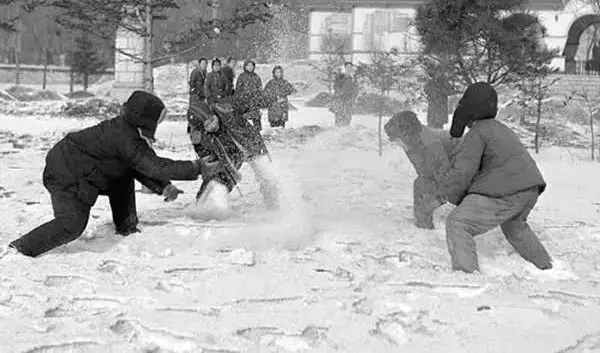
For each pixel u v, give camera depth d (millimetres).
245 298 4504
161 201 8500
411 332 4016
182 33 16062
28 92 37719
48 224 5539
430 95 18016
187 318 4117
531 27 17766
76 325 3920
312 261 5695
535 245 5656
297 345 3797
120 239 6301
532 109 24156
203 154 7363
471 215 5430
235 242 6242
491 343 3824
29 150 14312
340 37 43188
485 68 17531
